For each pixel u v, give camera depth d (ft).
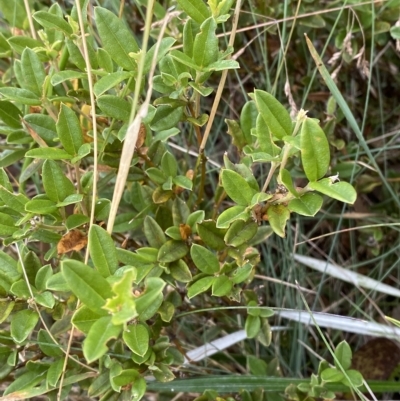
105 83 0.98
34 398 1.43
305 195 0.95
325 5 1.65
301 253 1.66
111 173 1.26
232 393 1.39
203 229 1.12
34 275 1.07
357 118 1.79
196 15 1.06
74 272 0.81
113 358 1.12
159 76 1.11
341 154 1.61
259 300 1.42
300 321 1.46
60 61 1.24
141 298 0.84
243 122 1.22
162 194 1.23
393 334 1.41
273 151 1.01
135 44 1.03
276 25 1.56
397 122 1.80
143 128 1.15
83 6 1.15
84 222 1.10
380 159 1.76
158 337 1.19
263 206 1.02
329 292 1.70
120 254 1.09
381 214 1.65
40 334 1.14
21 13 1.42
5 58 1.51
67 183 1.05
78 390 1.43
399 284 1.69
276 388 1.28
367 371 1.45
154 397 1.41
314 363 1.57
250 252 1.16
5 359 1.13
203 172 1.28
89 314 0.86
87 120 1.32
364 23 1.53
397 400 1.48
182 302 1.37
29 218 1.05
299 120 0.95
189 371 1.35
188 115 1.16
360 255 1.75
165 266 1.16
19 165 1.79
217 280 1.11
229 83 1.73
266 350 1.60
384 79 1.80
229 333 1.56
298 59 1.69
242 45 1.70
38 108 1.30
